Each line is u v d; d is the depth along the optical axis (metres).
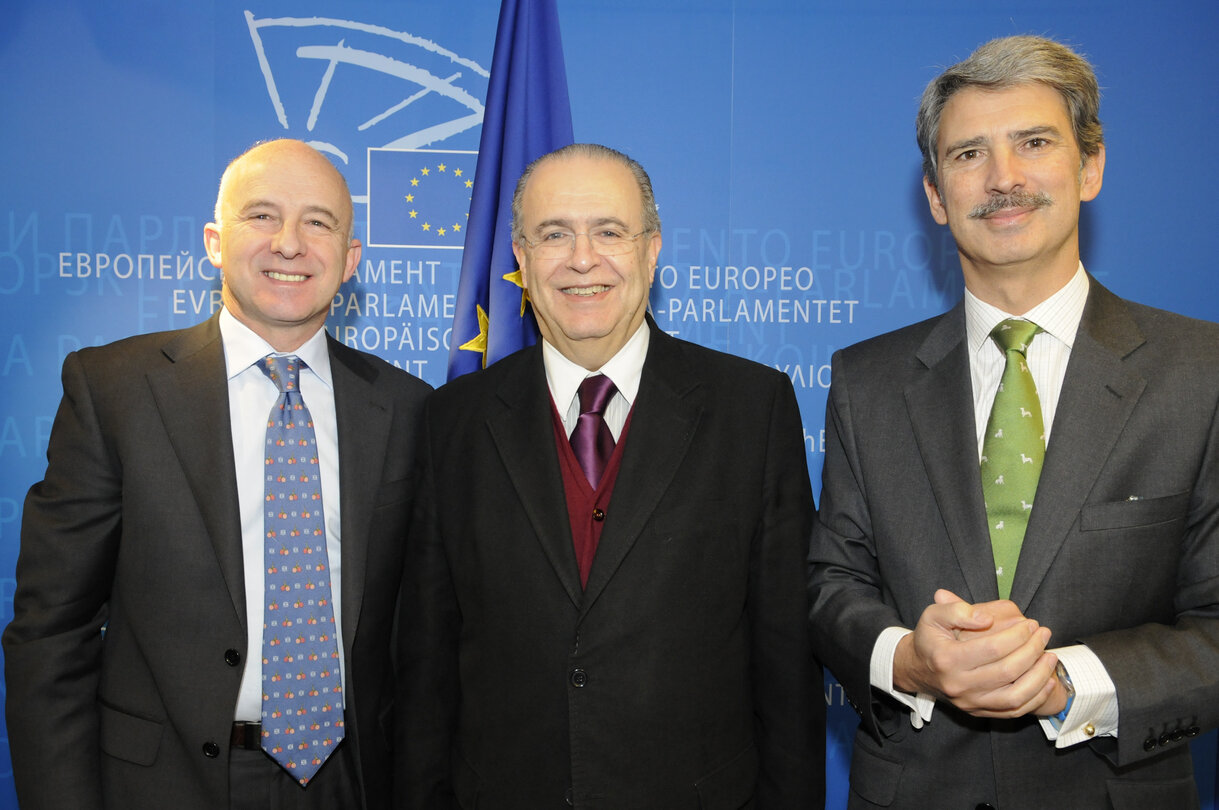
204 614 1.40
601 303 1.40
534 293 1.46
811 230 2.37
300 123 2.30
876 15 2.35
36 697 1.37
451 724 1.49
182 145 2.28
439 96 2.32
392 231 2.32
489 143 2.19
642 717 1.30
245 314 1.53
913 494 1.40
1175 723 1.17
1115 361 1.31
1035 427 1.32
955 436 1.37
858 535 1.49
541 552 1.36
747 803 1.37
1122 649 1.18
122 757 1.40
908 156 2.37
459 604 1.44
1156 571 1.25
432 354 2.34
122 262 2.27
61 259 2.25
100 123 2.25
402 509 1.58
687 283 2.36
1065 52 1.35
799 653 1.40
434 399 1.59
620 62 2.33
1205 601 1.25
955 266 2.38
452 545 1.45
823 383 2.39
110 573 1.46
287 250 1.45
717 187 2.35
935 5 2.35
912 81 2.36
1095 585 1.25
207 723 1.38
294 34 2.29
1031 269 1.34
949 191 1.37
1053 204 1.30
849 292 2.38
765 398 1.47
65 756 1.38
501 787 1.33
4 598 2.25
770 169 2.36
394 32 2.31
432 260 2.33
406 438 1.63
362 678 1.50
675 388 1.46
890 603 1.44
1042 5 2.34
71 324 2.26
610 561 1.33
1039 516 1.26
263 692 1.41
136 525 1.42
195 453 1.43
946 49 2.35
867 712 1.33
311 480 1.49
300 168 1.51
